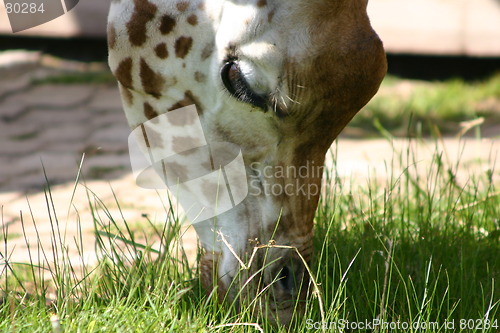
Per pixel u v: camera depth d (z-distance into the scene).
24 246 8.07
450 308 6.11
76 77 16.48
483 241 7.22
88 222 8.96
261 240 5.16
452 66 17.31
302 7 4.52
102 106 14.89
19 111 14.51
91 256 7.70
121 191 10.27
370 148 12.30
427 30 17.02
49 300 6.30
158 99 5.11
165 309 5.34
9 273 7.06
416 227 7.50
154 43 4.91
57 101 15.11
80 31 17.39
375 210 7.57
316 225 6.90
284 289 5.24
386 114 14.38
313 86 4.58
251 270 5.19
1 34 17.69
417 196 7.95
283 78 4.59
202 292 5.84
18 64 16.88
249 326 5.21
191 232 8.44
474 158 11.52
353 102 4.66
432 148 12.25
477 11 16.84
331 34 4.49
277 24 4.56
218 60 4.76
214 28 4.75
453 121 14.27
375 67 4.53
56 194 10.21
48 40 17.89
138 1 4.90
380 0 17.22
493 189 8.59
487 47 16.81
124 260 6.84
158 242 8.02
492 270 6.62
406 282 6.25
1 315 5.64
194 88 4.93
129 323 5.25
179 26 4.82
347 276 6.24
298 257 5.20
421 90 16.16
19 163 11.76
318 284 5.33
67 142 12.87
